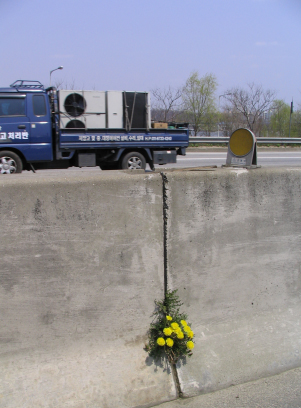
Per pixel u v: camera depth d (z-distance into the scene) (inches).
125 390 88.1
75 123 380.2
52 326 89.1
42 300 88.0
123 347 94.6
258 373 100.4
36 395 82.8
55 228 88.0
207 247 104.4
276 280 115.0
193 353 98.8
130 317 96.3
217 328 105.7
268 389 95.9
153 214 97.1
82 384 86.4
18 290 86.0
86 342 92.0
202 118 1438.2
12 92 354.0
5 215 83.7
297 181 115.5
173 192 98.8
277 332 110.6
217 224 105.3
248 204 109.0
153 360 94.7
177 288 101.4
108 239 93.0
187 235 101.6
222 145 861.2
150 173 99.3
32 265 86.7
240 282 109.6
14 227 84.7
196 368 96.5
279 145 930.1
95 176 92.7
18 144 360.2
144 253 96.9
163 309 98.0
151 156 419.2
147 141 408.5
